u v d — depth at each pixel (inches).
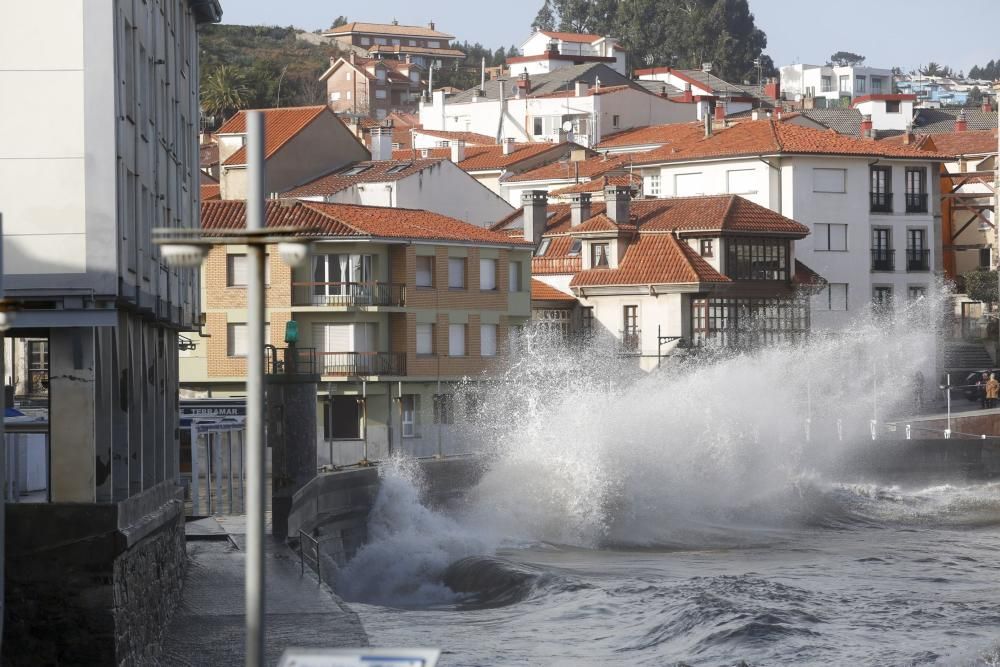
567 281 5027.1
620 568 2709.2
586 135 7534.5
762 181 5388.8
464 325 4448.8
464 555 2856.8
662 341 4781.0
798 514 3700.8
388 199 5167.3
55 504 1332.4
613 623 2086.6
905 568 2746.1
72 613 1327.5
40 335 1528.1
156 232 725.3
